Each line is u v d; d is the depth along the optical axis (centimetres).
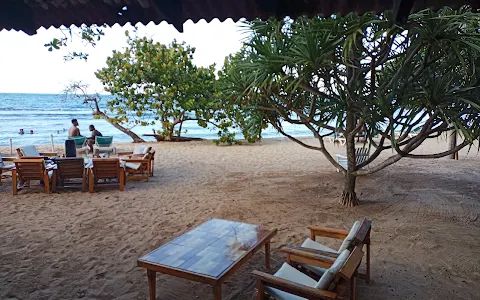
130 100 1627
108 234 484
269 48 448
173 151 1333
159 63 1578
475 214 558
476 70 412
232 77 566
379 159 1114
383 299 313
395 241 449
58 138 1744
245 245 327
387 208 594
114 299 319
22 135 1856
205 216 564
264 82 454
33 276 362
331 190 724
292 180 826
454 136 1097
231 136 1553
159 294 326
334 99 482
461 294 322
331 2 198
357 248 258
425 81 433
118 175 725
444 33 371
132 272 371
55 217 557
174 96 1619
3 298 319
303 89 512
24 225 519
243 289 334
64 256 411
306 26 426
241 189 742
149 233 488
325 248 335
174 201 652
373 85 457
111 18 227
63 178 709
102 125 2509
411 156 519
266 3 204
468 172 897
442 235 468
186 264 288
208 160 1129
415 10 194
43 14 229
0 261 397
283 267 295
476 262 387
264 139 1791
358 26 373
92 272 371
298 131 2359
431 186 748
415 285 338
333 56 446
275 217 554
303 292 230
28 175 692
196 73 1606
